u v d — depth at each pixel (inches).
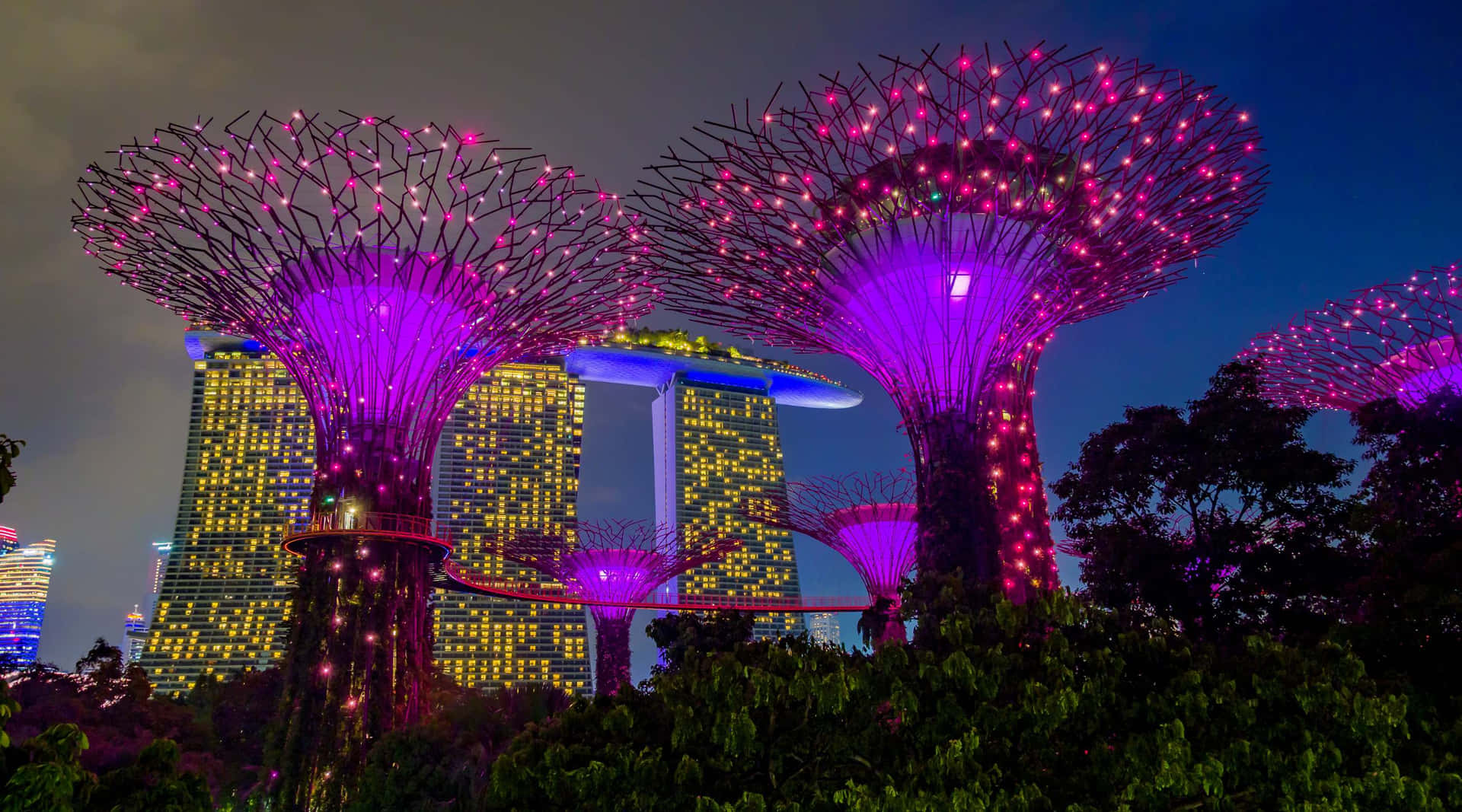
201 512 6870.1
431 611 1413.6
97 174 1216.8
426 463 1403.8
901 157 1112.8
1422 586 857.5
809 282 1201.4
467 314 1398.9
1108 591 1131.9
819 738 702.5
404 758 1240.8
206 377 7219.5
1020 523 1381.6
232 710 2372.0
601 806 674.8
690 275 1194.0
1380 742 672.4
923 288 1150.3
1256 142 1067.9
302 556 1408.7
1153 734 671.8
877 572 2123.5
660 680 804.0
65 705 2048.5
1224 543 1101.7
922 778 648.4
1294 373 1518.2
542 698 1464.1
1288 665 730.8
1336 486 1093.1
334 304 1342.3
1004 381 1428.4
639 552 2460.6
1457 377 1307.8
